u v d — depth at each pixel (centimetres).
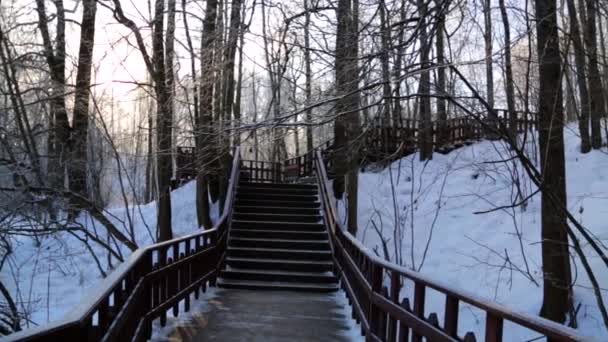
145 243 1608
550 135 696
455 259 1202
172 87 1184
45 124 1298
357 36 568
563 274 763
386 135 1489
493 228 1278
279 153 2791
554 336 222
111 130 1544
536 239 1133
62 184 1230
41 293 1241
